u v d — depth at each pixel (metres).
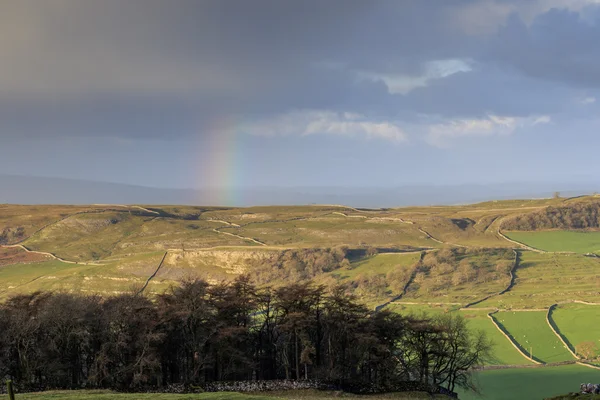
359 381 92.94
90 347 88.12
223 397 66.50
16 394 70.75
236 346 94.50
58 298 93.38
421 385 92.50
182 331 91.25
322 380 89.12
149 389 81.19
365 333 94.06
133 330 87.00
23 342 83.88
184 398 65.44
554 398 68.44
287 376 93.38
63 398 65.25
